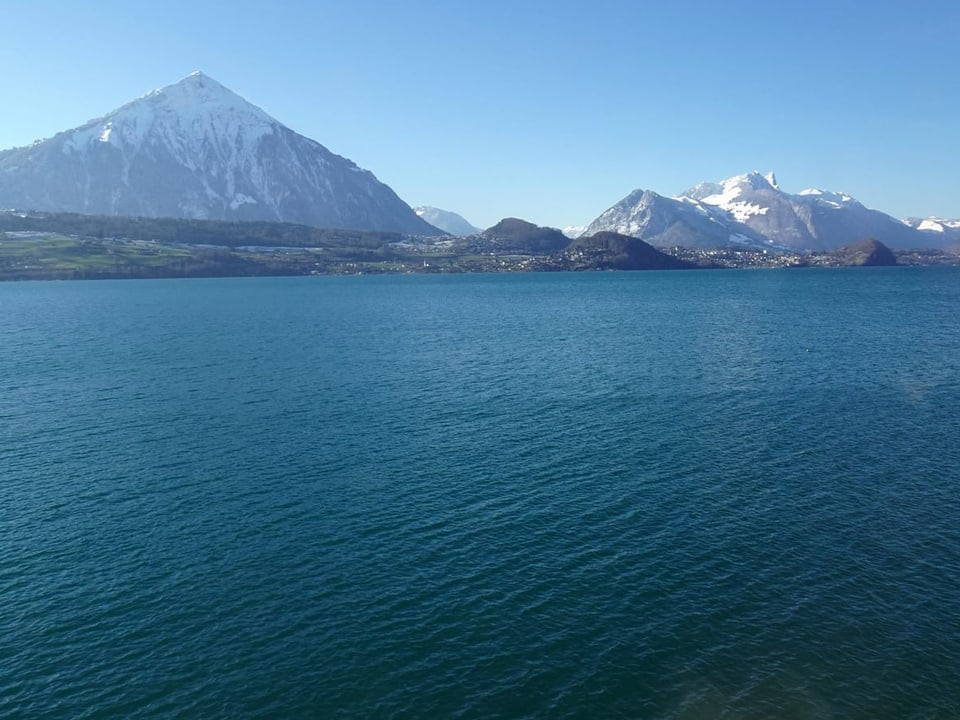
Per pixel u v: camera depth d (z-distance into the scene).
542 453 56.38
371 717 27.36
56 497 47.19
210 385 82.88
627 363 97.44
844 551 39.47
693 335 127.69
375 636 32.09
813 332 129.88
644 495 47.53
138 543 40.66
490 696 28.44
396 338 127.31
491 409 70.88
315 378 87.38
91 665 30.22
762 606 34.22
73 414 68.81
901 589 35.50
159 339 126.00
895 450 56.53
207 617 33.47
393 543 40.66
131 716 27.33
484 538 41.25
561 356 104.38
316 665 30.23
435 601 34.72
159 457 55.41
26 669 29.92
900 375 86.44
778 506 45.62
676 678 29.36
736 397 75.50
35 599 34.94
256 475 51.38
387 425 64.75
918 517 43.72
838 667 29.89
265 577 36.97
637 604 34.47
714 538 41.16
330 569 37.72
